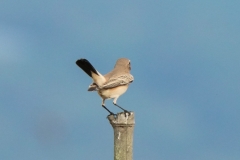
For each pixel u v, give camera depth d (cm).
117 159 952
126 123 945
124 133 950
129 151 953
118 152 952
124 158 950
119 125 948
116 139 955
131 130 956
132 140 962
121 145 951
